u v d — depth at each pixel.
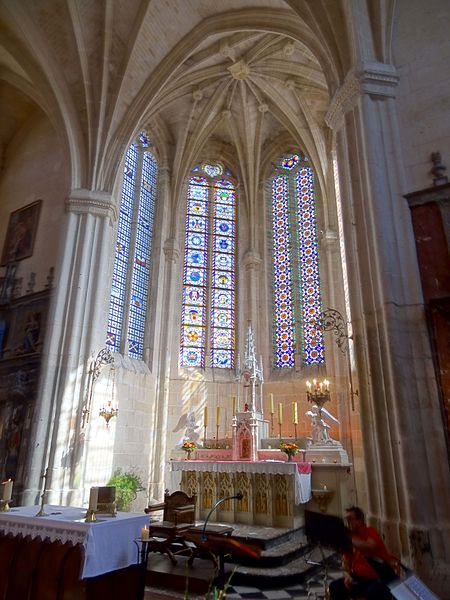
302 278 17.48
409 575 3.49
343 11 9.73
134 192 16.83
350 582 4.19
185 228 18.50
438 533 6.08
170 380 15.91
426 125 8.31
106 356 12.41
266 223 18.92
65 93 13.45
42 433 10.70
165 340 16.08
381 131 8.43
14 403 11.60
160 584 6.89
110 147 13.70
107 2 12.80
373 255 7.75
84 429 11.05
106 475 12.16
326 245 16.58
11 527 6.20
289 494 9.24
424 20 9.13
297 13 10.76
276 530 8.81
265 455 11.33
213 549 6.69
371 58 8.98
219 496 10.13
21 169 15.72
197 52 15.38
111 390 12.91
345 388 14.38
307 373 15.72
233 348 17.19
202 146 18.83
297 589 6.61
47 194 14.22
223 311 17.61
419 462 6.48
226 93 17.72
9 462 10.91
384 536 6.54
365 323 7.59
